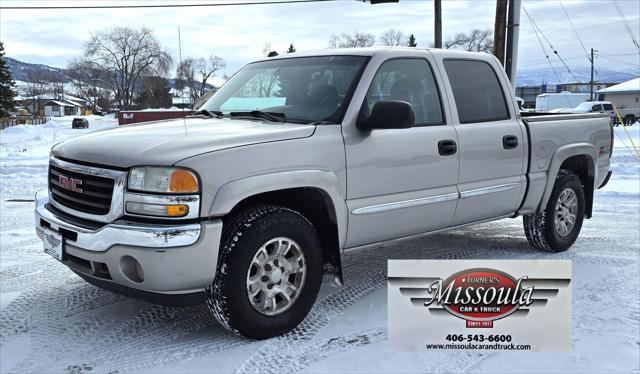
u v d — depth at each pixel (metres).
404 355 3.54
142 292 3.49
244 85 4.91
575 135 5.84
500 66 5.32
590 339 3.76
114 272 3.44
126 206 3.42
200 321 4.05
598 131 6.18
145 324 3.99
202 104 5.14
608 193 9.64
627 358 3.49
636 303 4.41
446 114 4.69
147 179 3.37
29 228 6.95
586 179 6.22
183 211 3.32
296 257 3.80
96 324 3.99
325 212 4.04
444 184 4.61
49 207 4.02
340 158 3.95
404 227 4.43
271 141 3.68
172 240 3.28
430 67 4.72
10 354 3.53
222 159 3.45
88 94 120.62
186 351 3.58
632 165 13.90
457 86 4.88
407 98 4.50
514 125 5.20
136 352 3.56
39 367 3.37
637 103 54.22
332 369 3.36
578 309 4.28
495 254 5.87
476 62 5.11
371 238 4.26
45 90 139.00
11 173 12.46
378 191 4.19
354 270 5.30
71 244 3.63
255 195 3.77
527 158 5.30
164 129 4.00
